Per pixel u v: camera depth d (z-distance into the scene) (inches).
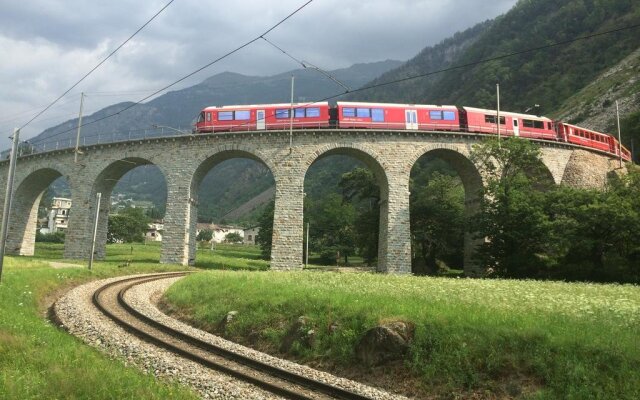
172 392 348.8
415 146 1817.2
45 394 313.0
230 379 445.1
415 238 2122.3
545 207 1531.7
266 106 1918.1
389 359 508.4
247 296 797.2
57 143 2373.3
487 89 5433.1
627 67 3969.0
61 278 1147.9
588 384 389.7
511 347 454.9
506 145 1678.2
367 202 3639.3
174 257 1873.8
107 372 368.5
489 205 1622.8
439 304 612.4
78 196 2130.9
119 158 2070.6
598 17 5369.1
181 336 618.5
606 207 1330.0
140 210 4505.4
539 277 1441.9
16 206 2449.6
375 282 928.3
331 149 1811.0
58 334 533.0
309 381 443.8
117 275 1465.3
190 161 1929.1
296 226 1771.7
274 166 1825.8
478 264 1652.3
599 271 1349.7
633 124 2893.7
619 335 453.1
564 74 4933.6
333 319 607.5
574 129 2082.9
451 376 456.8
